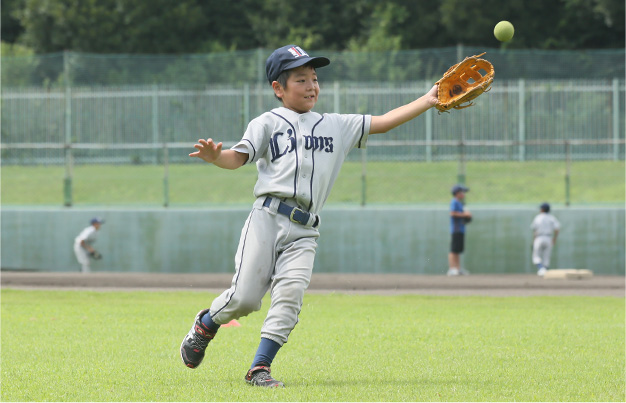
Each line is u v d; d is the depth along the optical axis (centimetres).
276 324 1916
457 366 2258
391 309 3944
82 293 4747
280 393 1817
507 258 6650
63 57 10175
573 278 5931
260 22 13612
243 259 1939
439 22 13400
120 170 9138
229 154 1888
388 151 8731
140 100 9338
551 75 9500
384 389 1886
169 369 2186
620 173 8344
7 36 14900
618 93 9044
